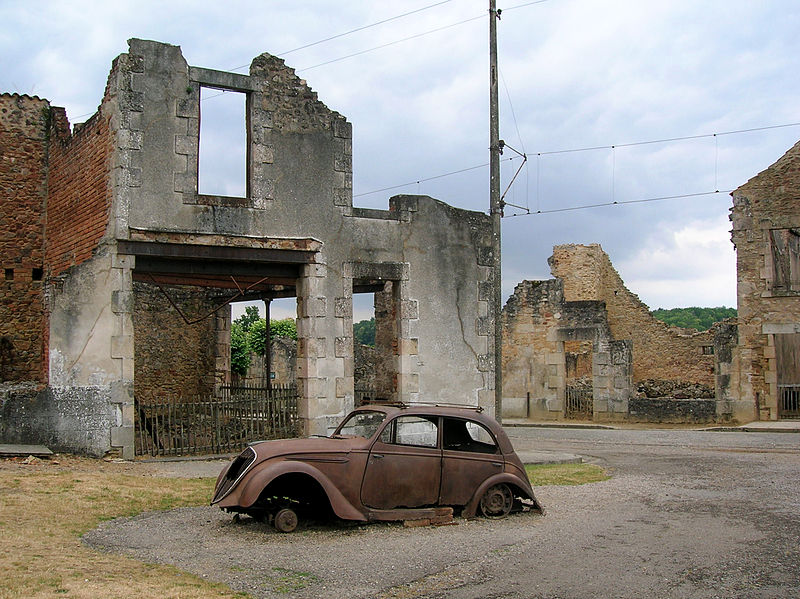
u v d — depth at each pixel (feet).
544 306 90.84
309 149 49.60
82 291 44.52
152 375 65.16
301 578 22.08
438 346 53.31
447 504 29.84
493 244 56.34
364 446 28.71
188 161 45.60
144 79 44.73
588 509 32.86
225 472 28.66
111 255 43.32
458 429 30.96
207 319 70.08
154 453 45.62
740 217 79.41
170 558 23.80
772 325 77.61
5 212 55.83
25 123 56.59
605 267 113.70
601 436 70.23
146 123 44.60
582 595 20.94
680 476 43.06
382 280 54.75
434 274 53.62
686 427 78.64
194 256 45.29
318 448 28.09
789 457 51.42
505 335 92.73
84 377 43.78
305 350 48.80
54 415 44.34
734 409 78.89
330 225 49.85
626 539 27.22
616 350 86.02
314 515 29.53
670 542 26.81
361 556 24.58
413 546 25.96
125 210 43.62
